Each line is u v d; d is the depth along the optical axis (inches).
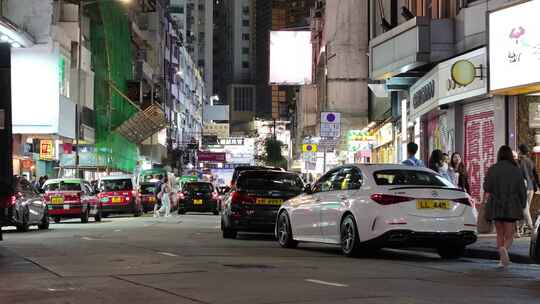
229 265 532.7
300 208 697.6
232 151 5147.6
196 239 845.2
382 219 574.6
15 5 1622.8
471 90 950.4
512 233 543.5
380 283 430.6
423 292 392.8
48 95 1624.0
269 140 4525.1
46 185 1294.3
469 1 1024.9
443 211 579.2
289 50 2225.6
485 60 916.0
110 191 1566.2
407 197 577.0
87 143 1993.1
